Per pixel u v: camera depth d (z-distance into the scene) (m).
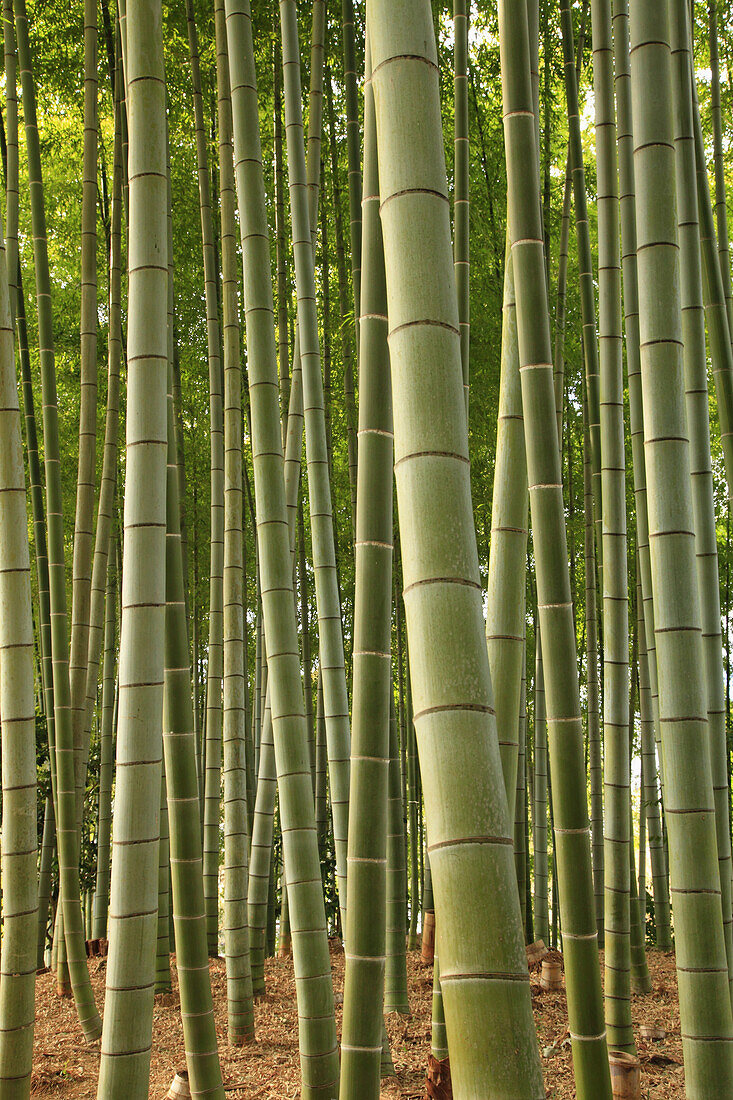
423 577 1.24
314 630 8.13
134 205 2.07
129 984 1.88
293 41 3.74
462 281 3.07
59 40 6.48
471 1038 1.11
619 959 3.39
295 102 3.71
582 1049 1.98
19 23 4.61
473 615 1.23
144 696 1.96
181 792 2.64
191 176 7.31
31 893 2.50
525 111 1.99
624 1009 3.38
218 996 4.87
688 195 2.85
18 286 5.47
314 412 3.59
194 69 5.33
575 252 7.79
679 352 2.05
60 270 8.09
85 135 4.74
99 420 7.86
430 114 1.33
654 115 2.03
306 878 2.74
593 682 5.94
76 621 4.69
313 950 2.68
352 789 2.00
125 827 1.92
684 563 2.02
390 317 1.33
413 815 7.01
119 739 1.98
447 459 1.26
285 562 2.90
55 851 6.79
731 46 5.79
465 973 1.13
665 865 6.45
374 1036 1.95
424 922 5.79
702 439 2.86
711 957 1.94
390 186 1.33
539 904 6.53
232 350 4.41
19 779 2.50
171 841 2.66
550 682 2.01
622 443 3.29
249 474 7.96
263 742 4.89
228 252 4.45
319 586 3.54
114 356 5.36
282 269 5.80
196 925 2.67
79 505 4.70
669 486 2.03
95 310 4.73
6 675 2.50
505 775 2.05
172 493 2.64
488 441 7.24
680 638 2.01
